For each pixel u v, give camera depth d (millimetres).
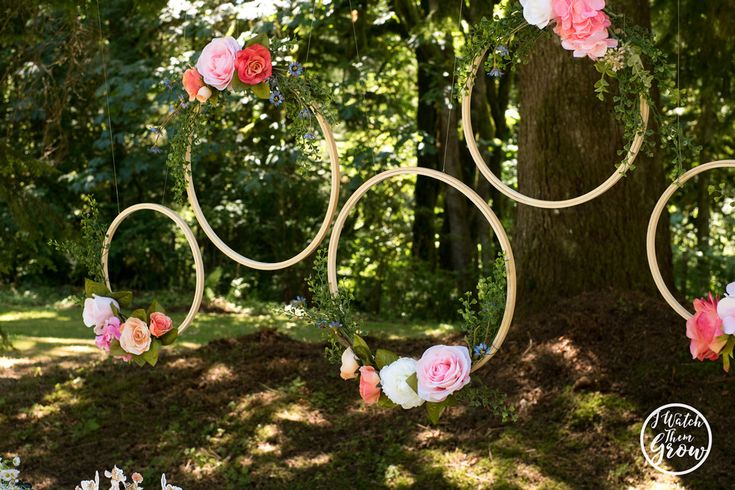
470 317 2648
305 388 5090
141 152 11164
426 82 10406
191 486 4348
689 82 8141
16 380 5691
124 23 10414
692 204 10078
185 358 5672
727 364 2438
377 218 10859
